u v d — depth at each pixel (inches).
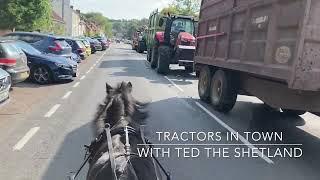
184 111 484.4
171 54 921.5
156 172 137.4
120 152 135.9
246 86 430.9
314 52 264.8
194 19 981.2
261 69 330.6
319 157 323.3
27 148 309.9
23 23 1338.6
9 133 350.9
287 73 279.4
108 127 151.8
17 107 463.8
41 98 534.0
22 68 555.8
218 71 494.9
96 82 731.4
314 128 428.8
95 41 1942.7
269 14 319.3
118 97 164.6
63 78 708.0
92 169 133.0
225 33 451.5
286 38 289.0
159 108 496.7
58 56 734.5
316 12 261.6
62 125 384.8
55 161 282.2
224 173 276.2
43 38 786.2
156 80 807.7
